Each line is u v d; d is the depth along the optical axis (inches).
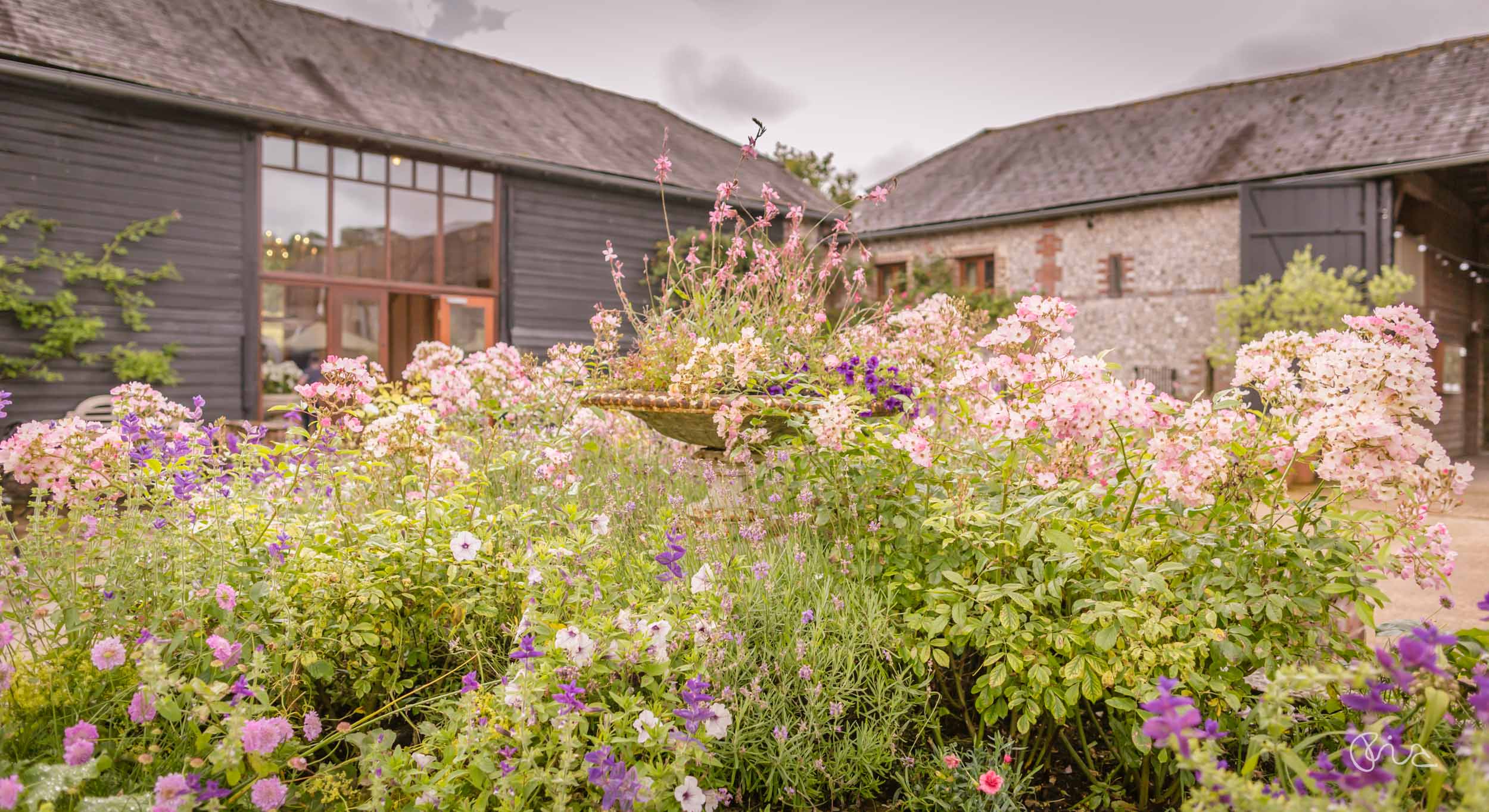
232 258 347.6
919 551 96.3
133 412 93.6
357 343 391.5
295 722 81.6
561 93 552.1
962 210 593.9
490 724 69.4
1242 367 89.2
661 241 477.7
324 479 104.7
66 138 310.5
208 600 79.3
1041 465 95.3
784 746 79.4
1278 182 444.1
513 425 164.2
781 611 90.0
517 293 433.1
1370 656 79.4
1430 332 78.3
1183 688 77.1
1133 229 523.5
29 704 68.1
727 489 122.3
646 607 83.4
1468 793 46.0
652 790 66.0
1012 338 96.7
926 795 81.1
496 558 93.6
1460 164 399.2
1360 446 78.7
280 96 356.8
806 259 146.9
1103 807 83.0
